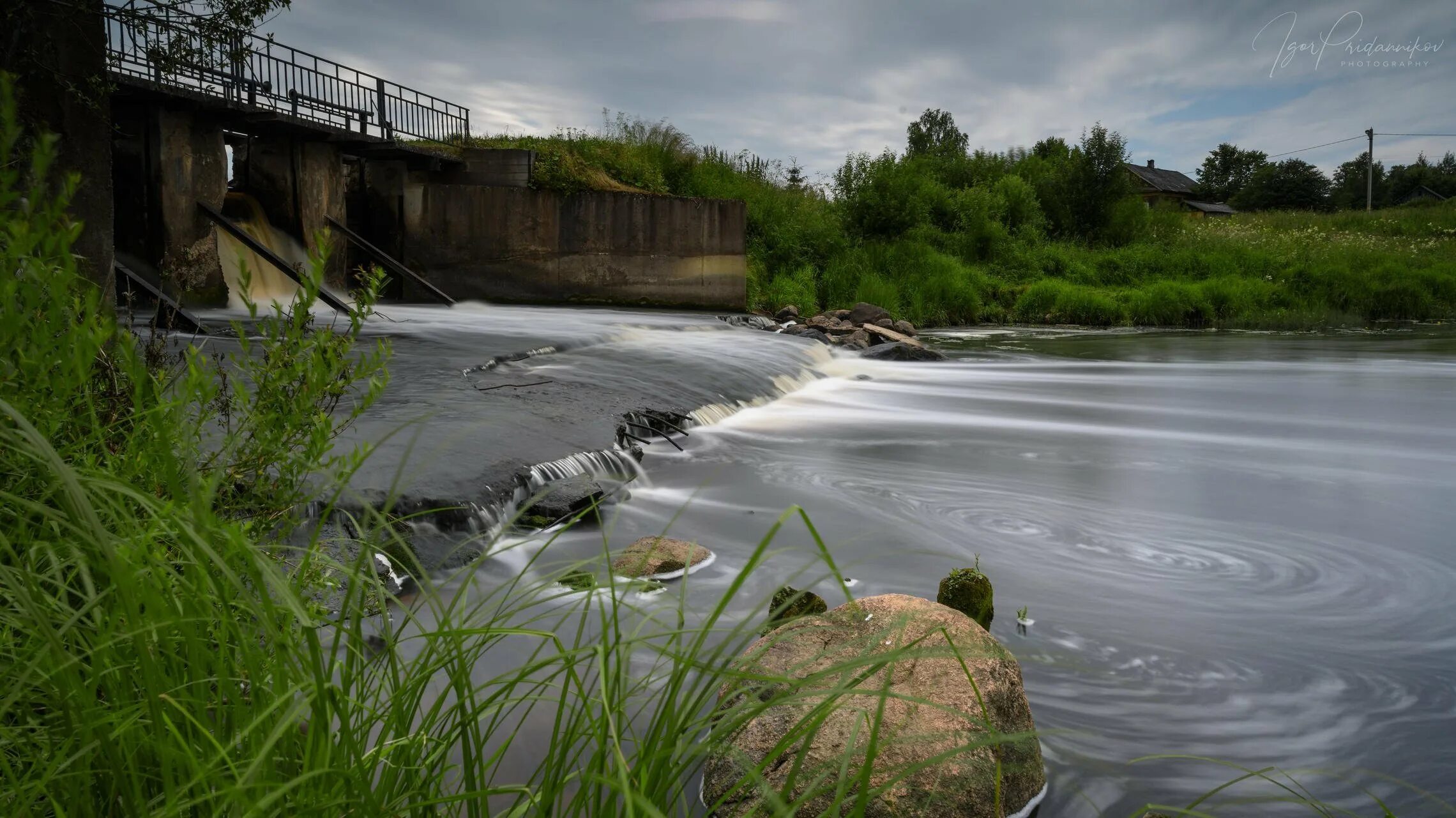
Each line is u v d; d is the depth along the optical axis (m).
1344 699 4.21
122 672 1.63
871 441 11.16
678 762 1.68
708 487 8.22
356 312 2.96
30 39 6.26
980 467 9.70
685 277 28.53
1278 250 48.53
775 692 3.15
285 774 1.60
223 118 19.25
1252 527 7.36
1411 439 11.84
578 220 27.73
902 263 39.16
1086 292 38.91
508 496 6.38
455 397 9.02
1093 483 8.97
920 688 3.15
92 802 1.59
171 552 2.08
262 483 2.74
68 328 1.98
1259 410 14.58
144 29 6.86
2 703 1.45
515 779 2.83
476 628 1.92
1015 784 3.13
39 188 1.82
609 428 8.95
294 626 1.76
